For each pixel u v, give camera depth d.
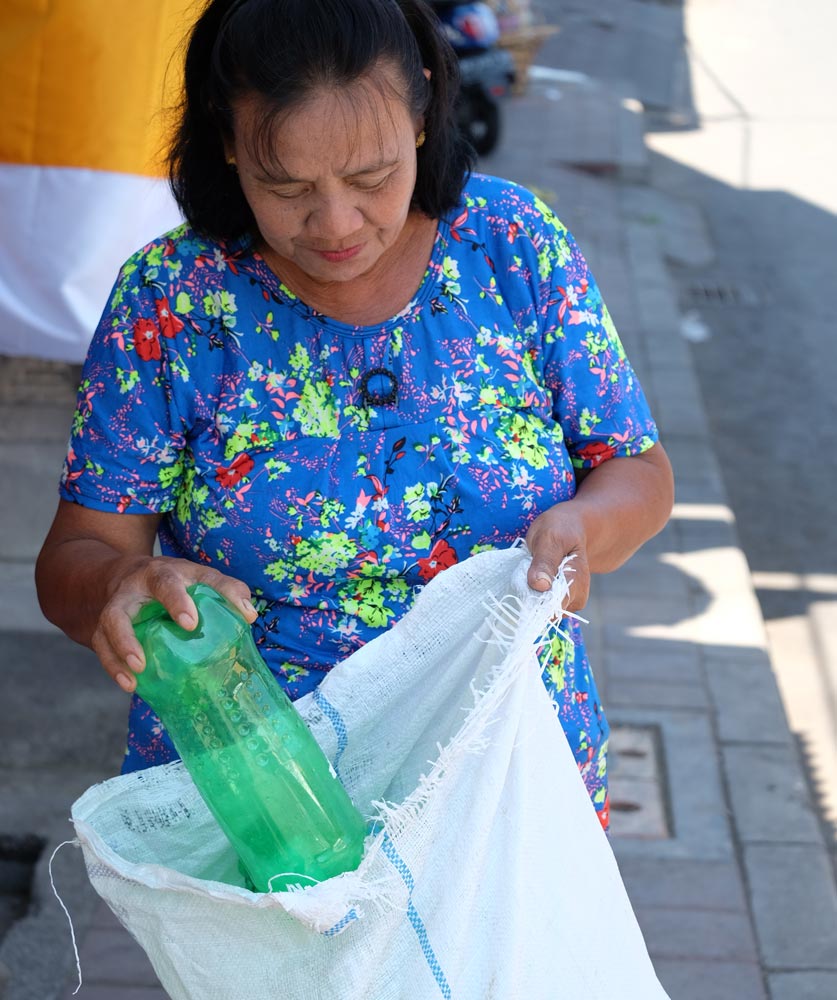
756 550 5.13
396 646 1.45
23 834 3.06
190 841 1.44
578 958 1.44
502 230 1.52
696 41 15.48
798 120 12.12
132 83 2.87
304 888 1.26
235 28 1.29
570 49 14.52
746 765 3.48
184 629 1.30
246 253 1.47
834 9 17.16
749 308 7.81
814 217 9.64
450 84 1.44
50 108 2.87
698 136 11.53
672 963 2.80
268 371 1.48
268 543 1.48
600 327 1.56
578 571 1.42
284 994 1.34
